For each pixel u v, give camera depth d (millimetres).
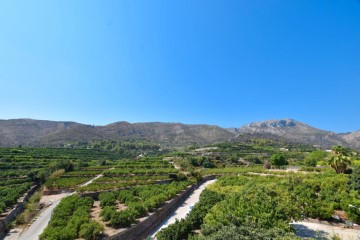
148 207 32344
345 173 44125
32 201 41906
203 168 78812
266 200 18812
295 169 60094
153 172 61594
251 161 93375
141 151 145250
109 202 35500
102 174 60844
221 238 12109
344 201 26578
